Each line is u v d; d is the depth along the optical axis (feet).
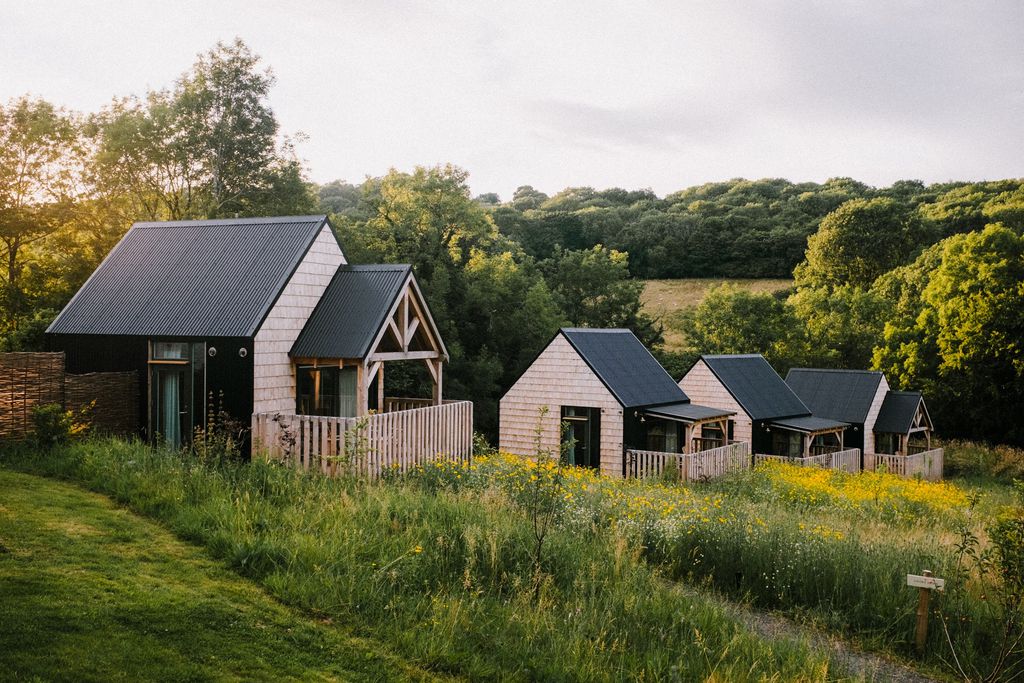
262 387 52.29
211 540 29.55
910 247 234.99
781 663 26.50
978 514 64.80
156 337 53.31
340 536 31.01
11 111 93.61
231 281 55.77
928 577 29.89
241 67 118.32
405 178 135.13
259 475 39.58
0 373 45.85
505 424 90.89
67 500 34.50
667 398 89.66
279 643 22.47
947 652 29.40
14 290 84.02
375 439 50.11
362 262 118.62
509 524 34.32
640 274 275.39
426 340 64.23
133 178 111.14
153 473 37.88
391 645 23.56
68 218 95.55
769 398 102.89
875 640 30.63
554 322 125.39
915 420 119.65
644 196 383.86
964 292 146.00
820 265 242.37
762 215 291.17
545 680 22.94
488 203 429.38
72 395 49.93
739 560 36.45
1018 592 26.53
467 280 122.21
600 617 27.50
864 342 164.04
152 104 115.03
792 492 65.57
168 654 20.70
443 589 28.30
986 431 147.84
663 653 25.55
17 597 22.68
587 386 85.61
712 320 160.66
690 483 71.77
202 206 115.96
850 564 35.47
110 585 24.54
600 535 37.99
